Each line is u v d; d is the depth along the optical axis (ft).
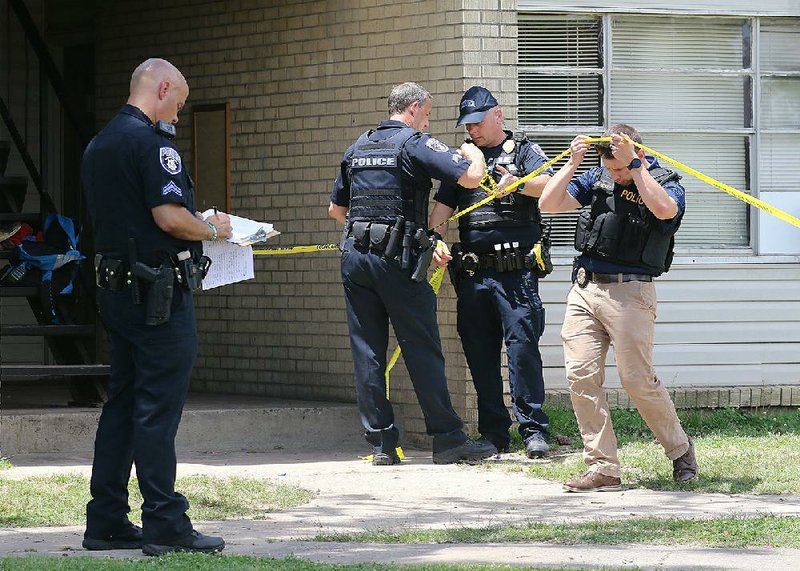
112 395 64.59
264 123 112.47
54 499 76.84
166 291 61.26
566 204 79.82
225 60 115.34
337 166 107.45
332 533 68.33
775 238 111.86
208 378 117.80
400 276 90.07
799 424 106.73
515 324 93.91
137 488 78.95
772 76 112.16
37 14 134.10
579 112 106.73
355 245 91.04
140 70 63.26
